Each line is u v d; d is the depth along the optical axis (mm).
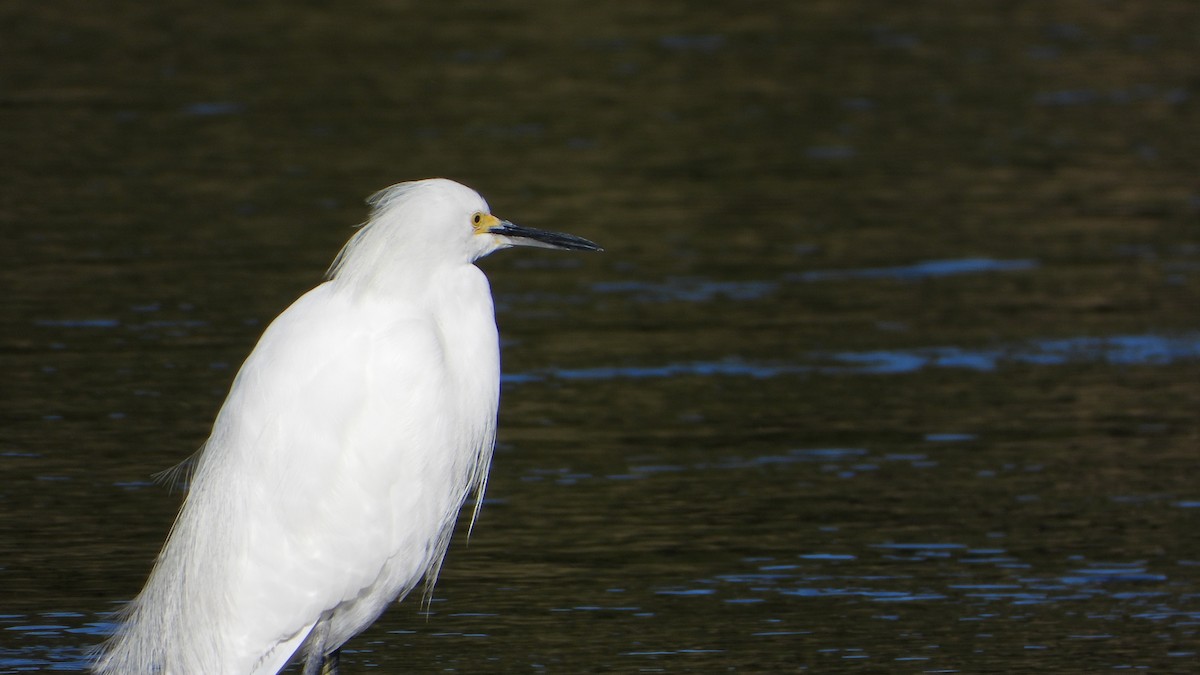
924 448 12977
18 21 27906
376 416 8258
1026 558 10953
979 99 25172
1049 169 21656
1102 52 28203
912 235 18953
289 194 19453
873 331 15805
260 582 8281
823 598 10297
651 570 10703
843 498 11969
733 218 19406
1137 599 10297
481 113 23438
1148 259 18125
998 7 31844
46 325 15133
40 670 9023
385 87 24641
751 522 11539
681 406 13812
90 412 13164
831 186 20812
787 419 13570
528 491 12016
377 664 9328
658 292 16875
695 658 9391
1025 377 14617
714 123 23469
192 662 8430
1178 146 22703
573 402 13859
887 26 30016
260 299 15938
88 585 10211
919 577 10633
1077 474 12453
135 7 29297
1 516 11219
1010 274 17625
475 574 10625
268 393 8297
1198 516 11672
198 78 24781
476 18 29359
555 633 9742
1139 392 14242
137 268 16812
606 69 26203
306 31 27984
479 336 8734
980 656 9453
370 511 8305
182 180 19953
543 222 18672
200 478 8523
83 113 22672
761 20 30125
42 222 18219
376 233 8516
